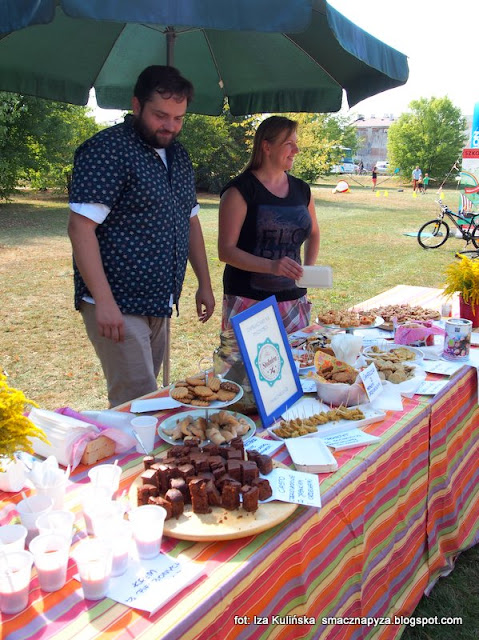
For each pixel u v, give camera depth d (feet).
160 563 3.47
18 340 16.62
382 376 6.57
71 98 9.38
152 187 6.59
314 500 4.07
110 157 6.28
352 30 5.72
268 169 8.26
